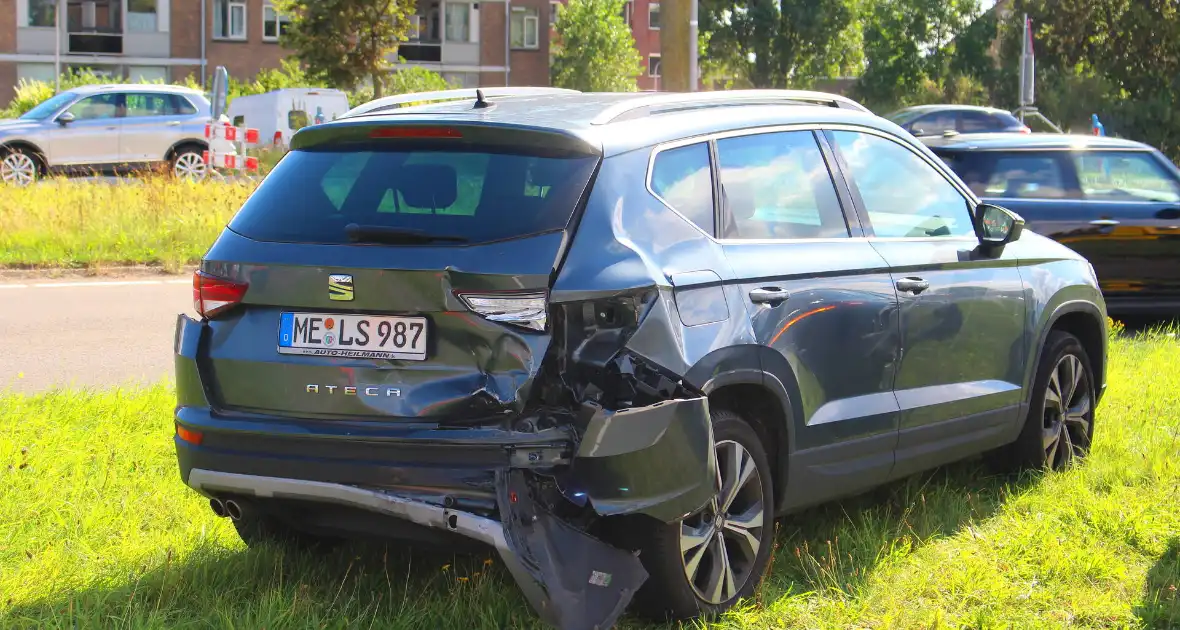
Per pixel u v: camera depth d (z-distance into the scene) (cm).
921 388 509
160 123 2378
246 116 3862
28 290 1232
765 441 443
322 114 3781
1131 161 1107
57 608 401
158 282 1319
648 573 392
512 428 363
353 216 397
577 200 385
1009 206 1062
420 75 4472
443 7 6128
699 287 405
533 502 362
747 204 446
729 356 409
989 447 557
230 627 385
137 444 606
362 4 3516
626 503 369
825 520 518
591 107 429
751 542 429
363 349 379
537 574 353
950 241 542
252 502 407
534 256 370
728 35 6825
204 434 399
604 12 7038
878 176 517
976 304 538
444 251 374
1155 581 460
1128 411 717
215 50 5638
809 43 6831
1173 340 998
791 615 418
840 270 467
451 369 371
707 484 387
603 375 374
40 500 513
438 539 382
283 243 397
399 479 368
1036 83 4825
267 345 395
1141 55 5141
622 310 378
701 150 438
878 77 7225
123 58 5509
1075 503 547
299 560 452
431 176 401
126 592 414
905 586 450
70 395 704
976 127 2464
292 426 384
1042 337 582
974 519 532
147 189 1719
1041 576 464
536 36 6438
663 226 406
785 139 477
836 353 461
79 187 1786
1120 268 1072
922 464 516
